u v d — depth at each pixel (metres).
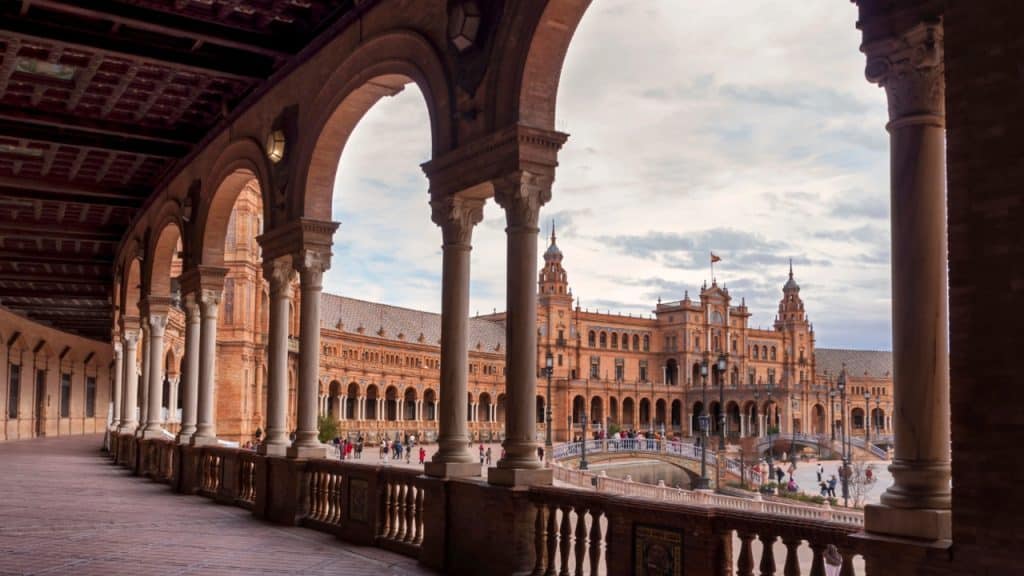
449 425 9.03
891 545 4.78
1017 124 4.41
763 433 123.06
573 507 7.34
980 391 4.45
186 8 11.91
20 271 30.34
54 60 13.68
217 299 16.97
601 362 131.75
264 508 12.76
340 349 89.38
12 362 40.75
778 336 150.00
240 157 14.95
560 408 121.62
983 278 4.48
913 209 5.02
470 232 9.19
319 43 12.09
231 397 64.00
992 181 4.48
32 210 23.44
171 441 18.55
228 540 10.56
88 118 16.33
